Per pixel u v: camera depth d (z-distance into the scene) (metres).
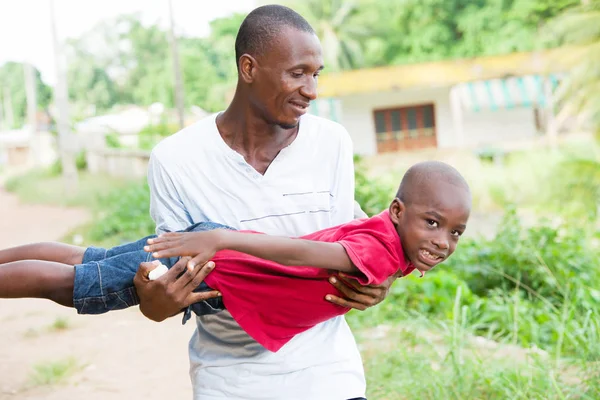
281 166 2.60
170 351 6.33
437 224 2.39
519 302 6.19
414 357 4.98
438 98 26.78
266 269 2.37
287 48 2.44
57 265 2.37
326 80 26.50
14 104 61.66
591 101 17.45
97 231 12.94
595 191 12.30
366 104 27.38
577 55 17.50
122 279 2.35
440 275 6.84
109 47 43.91
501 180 18.50
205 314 2.47
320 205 2.65
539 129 25.98
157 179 2.62
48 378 5.66
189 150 2.60
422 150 23.38
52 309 7.96
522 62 24.47
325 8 32.81
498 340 5.73
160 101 40.31
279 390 2.52
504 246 7.54
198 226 2.45
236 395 2.53
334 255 2.32
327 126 2.69
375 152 27.44
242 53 2.52
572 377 4.68
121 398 5.30
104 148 26.27
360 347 5.48
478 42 30.58
